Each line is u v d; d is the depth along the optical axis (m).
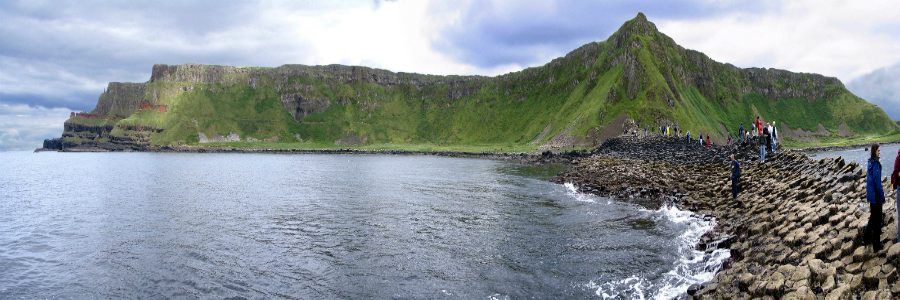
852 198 21.38
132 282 23.72
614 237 28.67
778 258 17.67
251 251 28.78
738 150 59.06
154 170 117.25
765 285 14.98
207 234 34.09
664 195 42.25
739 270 18.44
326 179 80.19
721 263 21.19
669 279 20.53
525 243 28.44
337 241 30.84
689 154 71.31
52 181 87.56
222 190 64.69
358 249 28.56
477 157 170.00
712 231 27.30
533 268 23.47
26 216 44.44
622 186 47.91
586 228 31.69
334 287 22.05
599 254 25.14
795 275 14.80
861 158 97.19
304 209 44.72
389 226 35.34
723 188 40.69
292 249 29.03
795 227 20.48
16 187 76.19
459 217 38.31
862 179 23.70
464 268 24.05
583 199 45.41
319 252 28.17
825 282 13.87
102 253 29.31
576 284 20.91
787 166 39.94
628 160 77.06
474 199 49.16
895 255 13.06
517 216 37.56
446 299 20.11
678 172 56.16
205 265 26.09
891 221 16.25
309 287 22.16
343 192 58.72
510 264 24.33
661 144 92.50
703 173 53.38
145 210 46.53
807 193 26.94
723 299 16.36
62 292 22.58
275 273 24.34
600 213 37.06
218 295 21.61
